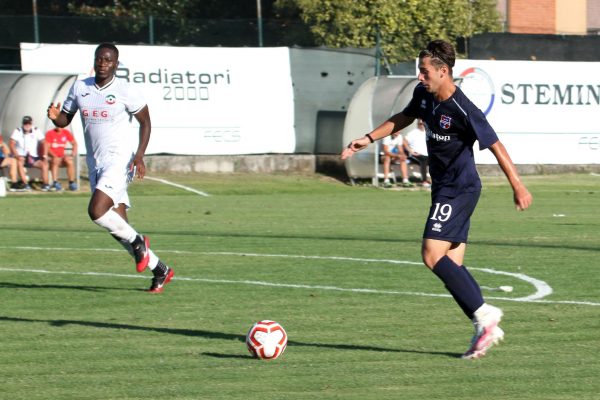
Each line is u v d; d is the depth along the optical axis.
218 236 46.66
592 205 66.38
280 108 86.75
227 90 85.00
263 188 79.38
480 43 88.44
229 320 26.00
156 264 30.17
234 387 19.08
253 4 99.81
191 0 98.88
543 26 115.50
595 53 90.25
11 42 84.62
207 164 84.75
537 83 86.56
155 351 22.31
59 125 30.03
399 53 94.81
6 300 29.05
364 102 81.75
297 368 20.61
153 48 82.50
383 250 41.12
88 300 29.11
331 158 88.38
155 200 69.62
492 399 18.20
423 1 95.00
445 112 20.70
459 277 21.06
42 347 22.72
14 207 63.12
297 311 27.31
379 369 20.50
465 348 22.55
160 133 83.12
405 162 81.81
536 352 22.03
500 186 83.31
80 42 86.50
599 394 18.55
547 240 44.97
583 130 88.19
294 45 92.81
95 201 28.97
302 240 44.91
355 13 94.31
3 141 77.56
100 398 18.33
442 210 21.09
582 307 27.77
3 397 18.38
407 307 27.89
